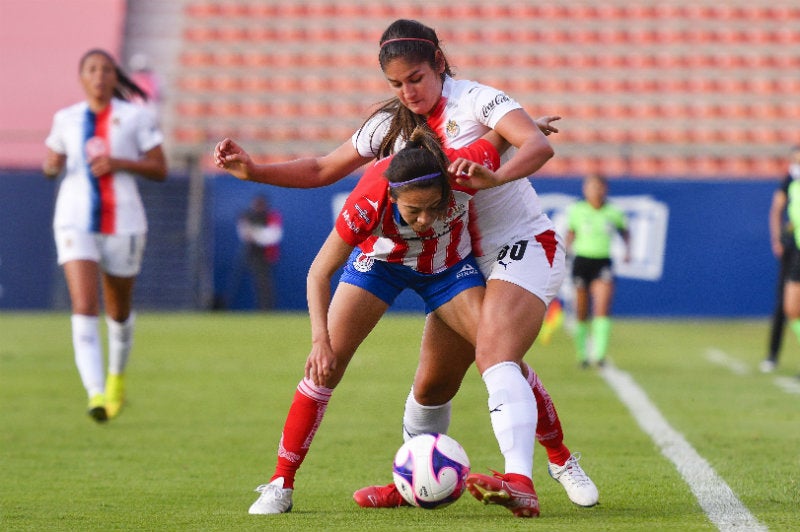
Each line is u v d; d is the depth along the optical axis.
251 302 74.00
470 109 16.89
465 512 17.84
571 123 90.56
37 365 44.28
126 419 30.33
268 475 21.97
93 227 28.88
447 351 18.02
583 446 25.31
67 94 92.69
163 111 89.56
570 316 73.25
